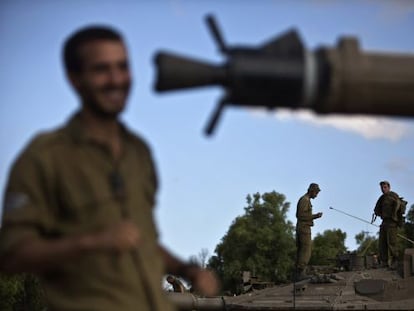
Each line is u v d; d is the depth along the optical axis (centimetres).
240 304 1703
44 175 371
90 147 382
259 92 338
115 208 378
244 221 9031
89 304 367
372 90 340
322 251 9212
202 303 1744
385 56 348
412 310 1559
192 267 436
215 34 346
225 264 8881
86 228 373
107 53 372
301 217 2052
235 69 333
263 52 342
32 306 3959
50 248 348
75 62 377
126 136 410
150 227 397
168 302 398
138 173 401
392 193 2192
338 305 1590
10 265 361
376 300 1669
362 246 6962
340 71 337
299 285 1833
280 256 8781
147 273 381
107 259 373
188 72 335
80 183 376
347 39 348
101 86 373
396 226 2184
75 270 372
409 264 1762
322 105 343
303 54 340
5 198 374
